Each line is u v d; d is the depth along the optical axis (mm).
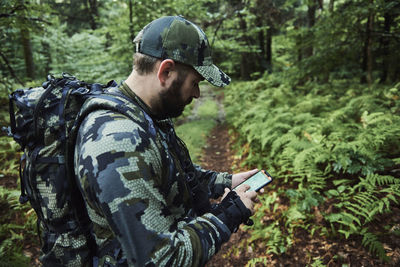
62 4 15328
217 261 2609
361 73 6164
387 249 2068
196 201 1207
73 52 10734
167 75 912
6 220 3016
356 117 4152
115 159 738
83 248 912
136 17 6297
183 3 5965
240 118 6203
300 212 2689
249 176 1531
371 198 2514
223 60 13109
